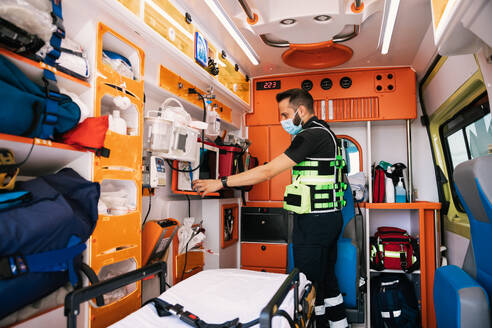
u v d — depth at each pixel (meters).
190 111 2.86
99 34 1.58
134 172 1.74
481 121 2.37
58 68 1.35
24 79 1.16
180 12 2.28
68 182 1.35
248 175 2.15
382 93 3.47
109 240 1.52
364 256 3.13
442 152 3.21
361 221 3.15
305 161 2.21
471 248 1.44
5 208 1.06
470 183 1.20
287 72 3.70
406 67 3.44
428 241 3.00
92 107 1.52
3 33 1.04
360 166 3.75
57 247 1.17
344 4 2.33
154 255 2.00
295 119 2.37
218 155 2.79
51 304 1.30
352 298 2.84
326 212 2.17
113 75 1.65
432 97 3.15
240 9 2.44
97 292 1.06
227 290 1.43
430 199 3.52
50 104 1.23
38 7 1.20
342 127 3.86
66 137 1.40
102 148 1.50
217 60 2.93
